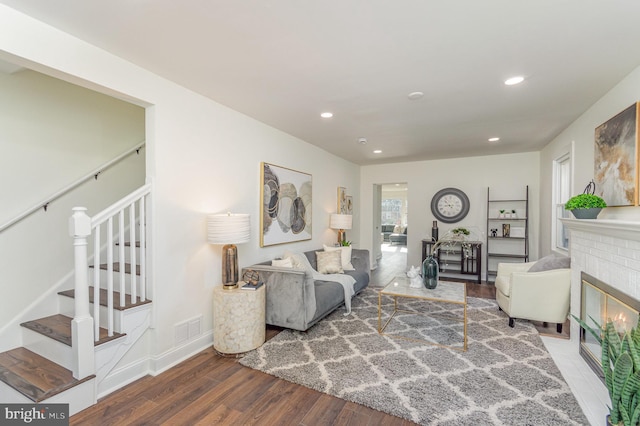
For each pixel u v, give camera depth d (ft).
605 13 5.46
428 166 20.92
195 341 9.24
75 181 9.57
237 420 6.26
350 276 13.79
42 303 8.62
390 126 12.73
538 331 10.94
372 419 6.29
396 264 25.35
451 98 9.61
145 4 5.28
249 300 9.10
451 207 20.03
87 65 6.56
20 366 7.11
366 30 6.04
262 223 12.16
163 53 6.98
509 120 11.87
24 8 5.43
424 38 6.31
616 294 6.96
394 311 13.02
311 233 16.02
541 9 5.37
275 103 10.08
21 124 8.47
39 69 6.07
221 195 10.23
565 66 7.52
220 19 5.71
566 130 12.85
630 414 4.94
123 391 7.25
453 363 8.51
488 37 6.26
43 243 8.73
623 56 7.02
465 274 19.08
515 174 18.49
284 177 13.64
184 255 8.91
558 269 10.82
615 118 8.28
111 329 7.33
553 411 6.42
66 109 9.52
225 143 10.39
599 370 7.65
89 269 9.78
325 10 5.42
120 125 11.09
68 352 6.96
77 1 5.22
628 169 7.63
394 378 7.73
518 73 7.90
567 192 14.08
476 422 6.12
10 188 8.22
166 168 8.36
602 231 7.43
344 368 8.22
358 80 8.34
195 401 6.88
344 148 17.06
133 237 7.85
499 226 19.02
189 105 9.01
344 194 20.11
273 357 8.83
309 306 10.31
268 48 6.73
